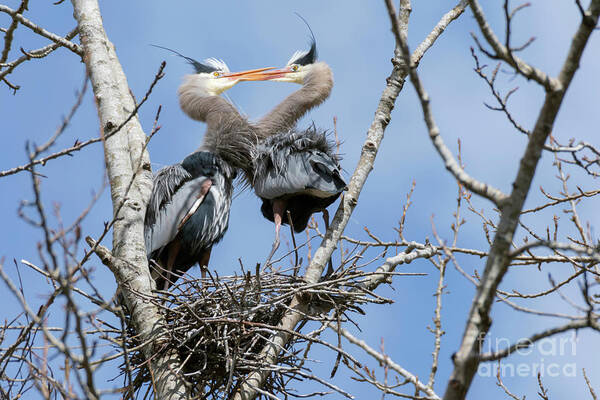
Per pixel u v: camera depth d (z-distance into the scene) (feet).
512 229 20.25
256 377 33.37
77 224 23.12
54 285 30.58
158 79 28.86
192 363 34.96
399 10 42.19
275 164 45.50
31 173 21.91
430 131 21.07
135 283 33.83
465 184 20.80
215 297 35.91
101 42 40.06
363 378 28.17
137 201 35.81
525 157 20.53
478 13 20.88
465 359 20.03
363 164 39.45
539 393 34.06
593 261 34.65
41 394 23.77
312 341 32.01
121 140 37.19
